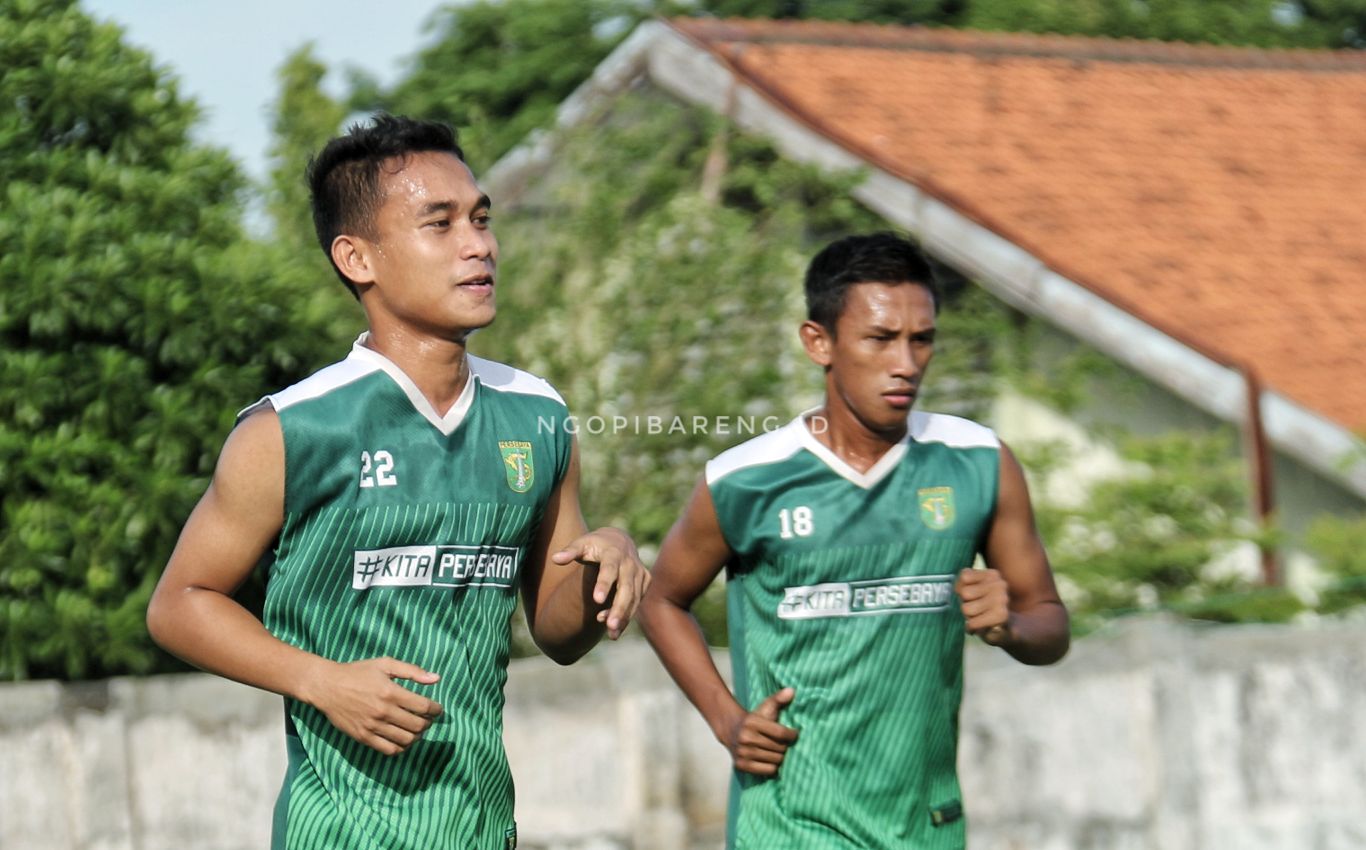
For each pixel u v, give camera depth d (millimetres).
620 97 43938
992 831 26578
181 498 27578
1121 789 26109
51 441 27125
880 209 41438
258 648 12664
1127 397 39031
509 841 13703
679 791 26312
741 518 17250
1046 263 39406
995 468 17344
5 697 27219
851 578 16984
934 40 54062
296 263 29438
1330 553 33219
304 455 12844
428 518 13031
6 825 27312
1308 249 46125
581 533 14219
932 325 16938
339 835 13016
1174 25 73688
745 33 51375
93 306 27297
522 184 39875
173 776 27172
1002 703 26625
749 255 35438
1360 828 25734
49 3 29328
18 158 28391
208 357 28062
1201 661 26078
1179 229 45781
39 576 27094
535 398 13852
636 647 26609
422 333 13203
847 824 16828
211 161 29531
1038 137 49500
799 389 34656
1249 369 36938
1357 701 25891
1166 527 34281
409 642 13062
